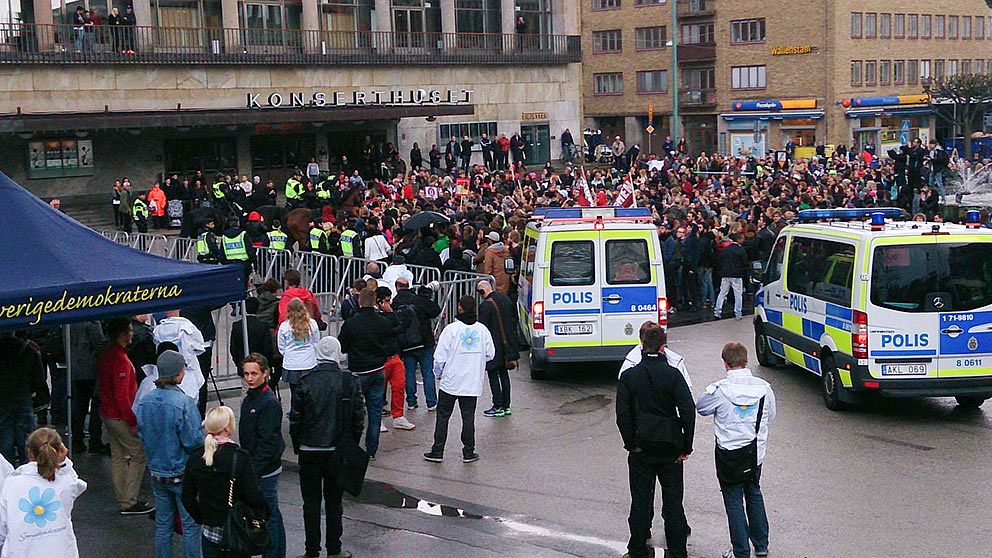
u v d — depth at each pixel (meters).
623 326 16.78
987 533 9.89
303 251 26.67
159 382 9.12
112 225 37.41
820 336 15.17
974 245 13.93
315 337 13.02
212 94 43.56
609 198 35.69
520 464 12.68
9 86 38.22
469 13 53.06
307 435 9.54
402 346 15.12
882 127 69.12
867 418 14.38
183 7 43.50
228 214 33.69
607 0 76.50
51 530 7.74
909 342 13.85
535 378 17.58
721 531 10.24
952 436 13.39
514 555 9.64
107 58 40.16
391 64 49.16
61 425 14.30
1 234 9.88
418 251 21.73
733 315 23.59
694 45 72.12
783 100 68.44
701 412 9.38
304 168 46.75
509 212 29.80
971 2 75.31
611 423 14.59
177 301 10.17
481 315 14.84
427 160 51.03
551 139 56.12
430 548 9.87
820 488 11.36
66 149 39.91
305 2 46.88
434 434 13.78
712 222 25.19
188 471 8.06
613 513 10.82
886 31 69.25
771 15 68.44
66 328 12.49
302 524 10.73
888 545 9.64
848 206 33.06
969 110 67.81
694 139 74.25
